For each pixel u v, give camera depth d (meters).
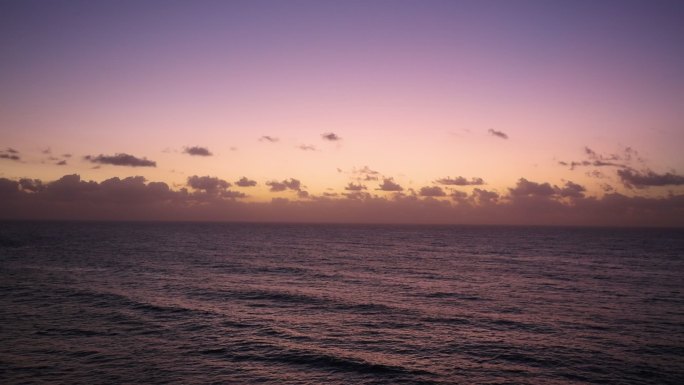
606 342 25.64
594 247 109.56
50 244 97.62
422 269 60.56
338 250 95.44
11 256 69.69
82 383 18.72
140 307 33.38
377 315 32.09
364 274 54.69
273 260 70.88
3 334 25.55
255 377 19.89
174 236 147.25
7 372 19.72
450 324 29.62
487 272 57.34
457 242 133.50
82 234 150.50
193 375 19.97
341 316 31.66
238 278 49.53
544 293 41.34
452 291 42.28
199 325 28.52
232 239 133.75
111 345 24.03
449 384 19.44
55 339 24.86
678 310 34.09
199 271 55.16
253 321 29.84
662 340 26.06
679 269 61.28
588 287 44.88
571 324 29.69
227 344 24.64
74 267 57.06
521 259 76.06
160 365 21.16
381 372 20.75
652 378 20.27
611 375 20.59
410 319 30.94
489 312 33.19
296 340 25.62
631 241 144.25
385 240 143.25
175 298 37.06
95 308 32.75
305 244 115.25
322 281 48.22
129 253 78.69
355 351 23.73
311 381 19.55
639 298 39.00
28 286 41.78
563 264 67.62
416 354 23.36
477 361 22.39
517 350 24.11
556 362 22.27
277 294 39.69
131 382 18.97
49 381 18.83
